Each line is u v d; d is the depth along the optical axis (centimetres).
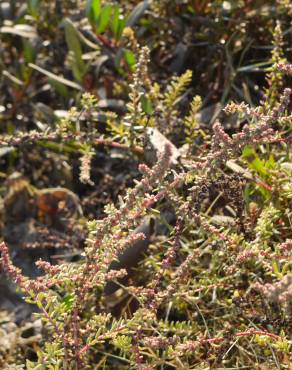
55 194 357
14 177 364
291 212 291
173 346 253
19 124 412
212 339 248
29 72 409
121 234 231
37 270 344
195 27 386
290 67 258
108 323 292
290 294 190
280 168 289
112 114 328
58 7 416
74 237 330
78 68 379
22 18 425
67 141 333
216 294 290
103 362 289
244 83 355
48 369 267
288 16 360
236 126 335
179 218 248
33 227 357
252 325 264
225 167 315
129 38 351
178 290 271
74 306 239
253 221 280
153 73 385
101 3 395
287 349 233
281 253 257
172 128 332
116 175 358
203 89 374
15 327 316
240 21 364
